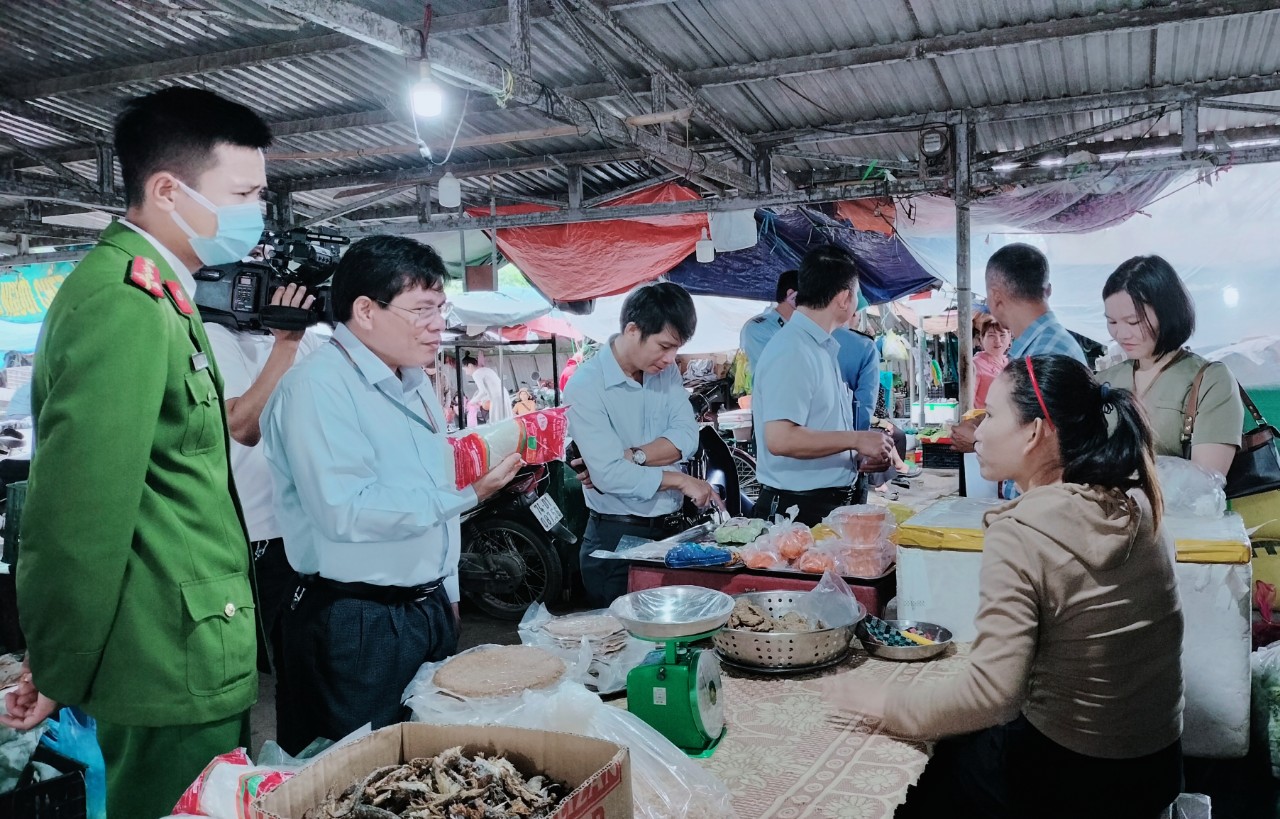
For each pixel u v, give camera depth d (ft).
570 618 6.54
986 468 5.67
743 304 35.27
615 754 3.53
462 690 5.05
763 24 14.47
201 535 5.18
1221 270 22.62
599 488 9.78
